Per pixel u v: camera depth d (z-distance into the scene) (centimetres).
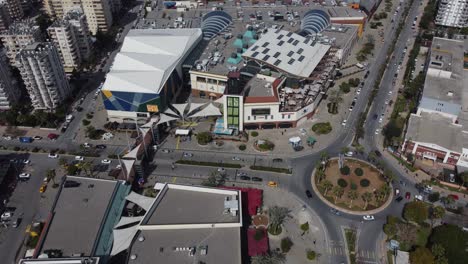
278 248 16062
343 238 16475
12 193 18775
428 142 19950
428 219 17225
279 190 18762
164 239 14862
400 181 19188
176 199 16675
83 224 15700
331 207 17850
